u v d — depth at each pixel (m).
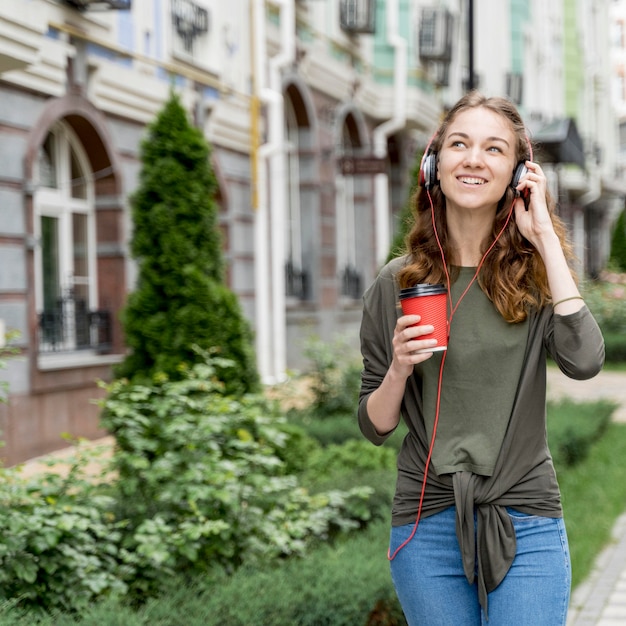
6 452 10.02
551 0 38.72
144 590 5.20
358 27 19.86
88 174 12.07
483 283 2.86
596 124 47.28
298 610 4.70
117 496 5.91
